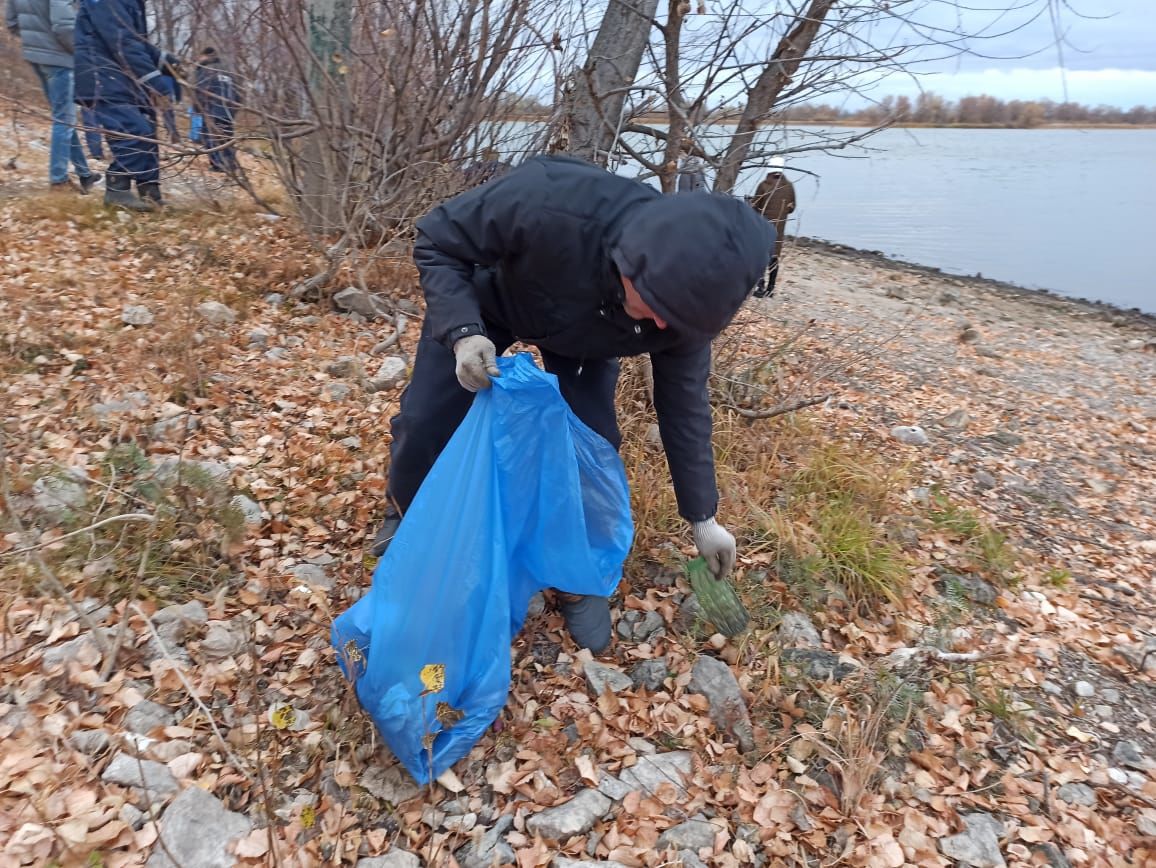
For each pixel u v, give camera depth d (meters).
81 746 2.18
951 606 3.26
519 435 2.36
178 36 6.45
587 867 2.08
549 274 2.19
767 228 1.85
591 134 4.54
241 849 2.00
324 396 4.06
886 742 2.56
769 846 2.21
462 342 2.23
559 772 2.36
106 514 2.92
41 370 3.78
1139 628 3.38
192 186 6.61
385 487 3.37
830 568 3.25
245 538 3.00
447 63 4.95
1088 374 7.32
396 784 2.25
